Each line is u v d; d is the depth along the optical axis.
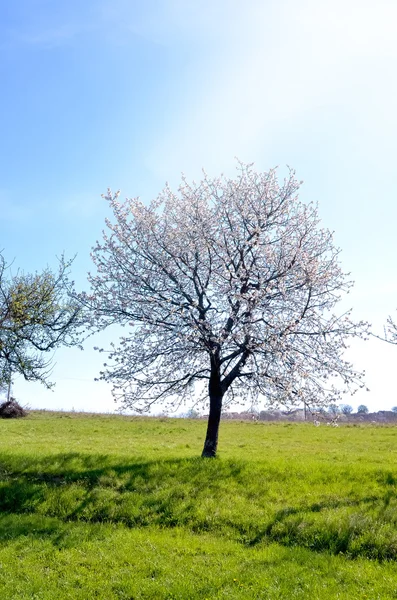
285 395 20.64
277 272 22.80
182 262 23.69
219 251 23.59
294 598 10.95
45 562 13.11
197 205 24.45
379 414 62.06
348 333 22.27
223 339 20.75
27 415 50.72
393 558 13.01
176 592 11.41
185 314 21.22
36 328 23.58
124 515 16.48
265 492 17.83
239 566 12.73
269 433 40.16
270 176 25.67
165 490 17.97
